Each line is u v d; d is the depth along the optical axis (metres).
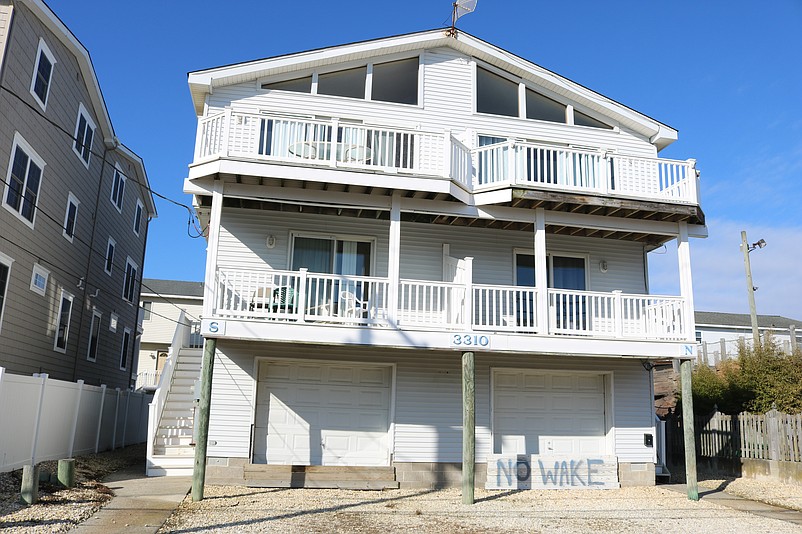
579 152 13.66
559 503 11.85
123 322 25.38
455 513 10.55
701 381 20.33
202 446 10.93
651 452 14.55
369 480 12.88
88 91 19.39
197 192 12.05
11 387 11.31
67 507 9.23
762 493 13.36
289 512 10.02
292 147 12.26
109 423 18.11
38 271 16.47
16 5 14.18
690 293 13.43
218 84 13.93
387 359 13.73
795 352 19.39
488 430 13.87
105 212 22.11
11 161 14.42
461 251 14.80
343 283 14.03
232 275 13.55
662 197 13.64
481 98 15.48
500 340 12.22
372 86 14.80
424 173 12.30
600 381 14.89
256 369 13.16
